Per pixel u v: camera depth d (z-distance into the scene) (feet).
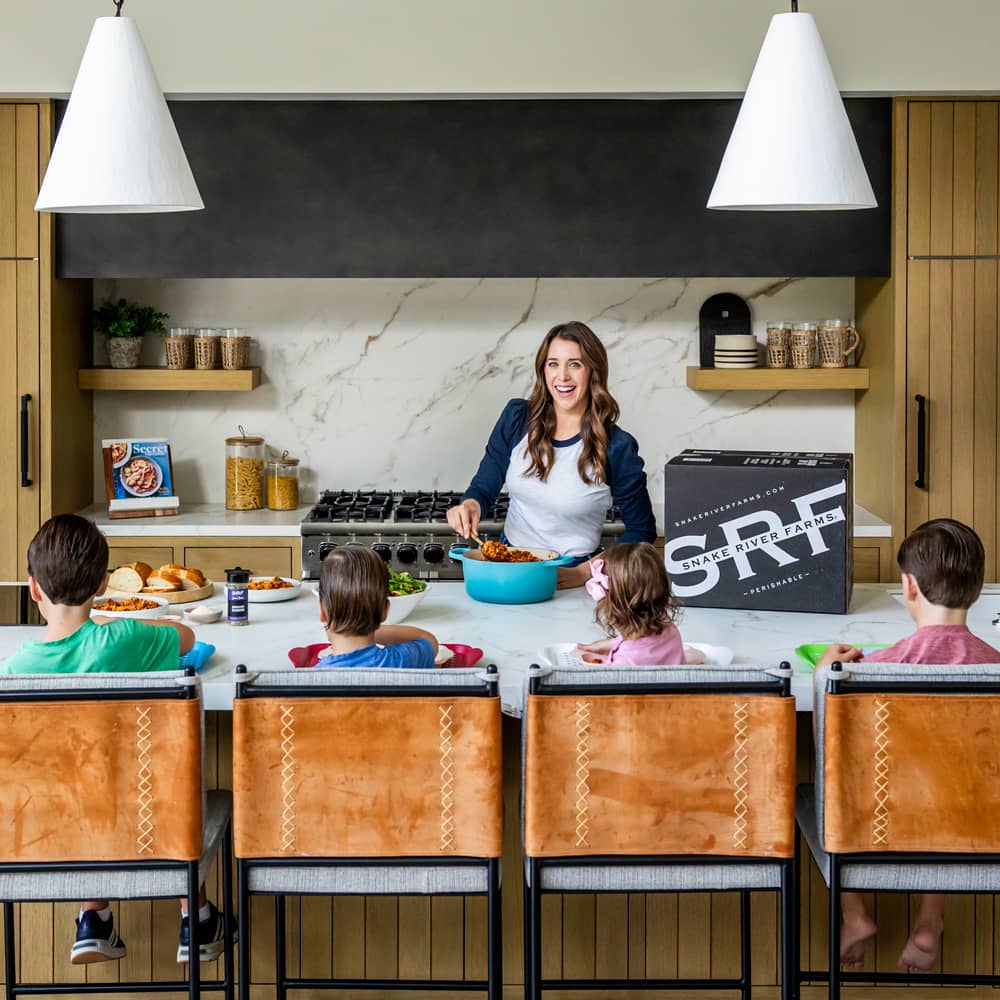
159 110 8.46
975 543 7.79
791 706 6.98
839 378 15.79
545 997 9.44
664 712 6.96
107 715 6.90
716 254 14.74
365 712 6.95
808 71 8.48
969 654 7.71
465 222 14.73
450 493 16.39
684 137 14.61
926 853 7.09
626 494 12.44
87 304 16.20
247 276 14.79
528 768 7.00
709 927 9.32
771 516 10.16
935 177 14.44
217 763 8.90
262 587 10.68
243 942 7.16
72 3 13.99
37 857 6.98
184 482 16.97
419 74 14.23
